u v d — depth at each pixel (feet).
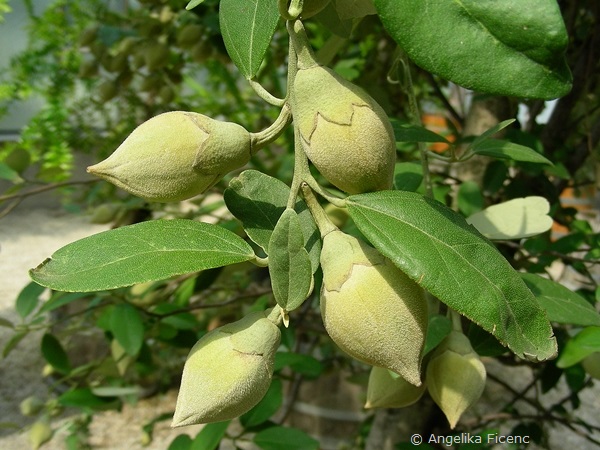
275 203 0.32
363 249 0.26
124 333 0.62
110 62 0.88
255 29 0.31
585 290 0.63
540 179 0.63
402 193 0.26
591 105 0.78
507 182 0.71
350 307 0.25
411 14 0.22
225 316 0.89
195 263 0.26
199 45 0.75
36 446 0.83
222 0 0.33
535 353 0.24
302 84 0.26
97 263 0.26
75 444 0.86
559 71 0.21
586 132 0.65
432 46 0.22
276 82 0.87
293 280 0.25
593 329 0.43
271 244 0.25
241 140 0.28
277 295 0.25
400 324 0.25
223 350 0.26
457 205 0.56
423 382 0.36
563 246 0.62
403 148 0.76
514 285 0.24
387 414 0.66
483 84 0.21
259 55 0.31
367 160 0.26
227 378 0.26
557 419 0.65
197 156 0.27
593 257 0.59
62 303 0.66
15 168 0.75
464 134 0.64
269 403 0.59
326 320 0.26
